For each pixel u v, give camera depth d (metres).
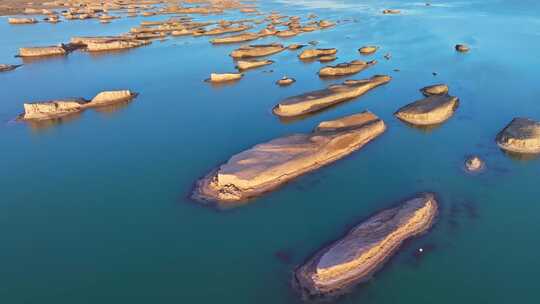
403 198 46.53
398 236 40.00
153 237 42.97
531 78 77.75
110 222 45.38
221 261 39.53
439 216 43.25
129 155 58.56
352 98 74.12
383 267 37.34
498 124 61.81
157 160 56.78
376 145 57.53
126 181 52.41
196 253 40.69
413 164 52.88
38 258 40.84
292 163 51.38
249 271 38.28
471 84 76.69
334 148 54.78
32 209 47.94
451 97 69.12
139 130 66.12
